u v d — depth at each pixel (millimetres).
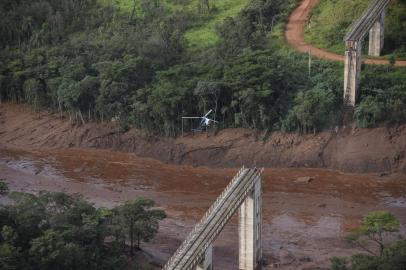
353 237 165625
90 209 172750
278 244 185500
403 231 186750
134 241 183625
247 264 170875
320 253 179500
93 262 157375
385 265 141000
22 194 174750
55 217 166250
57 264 153250
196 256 146250
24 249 158625
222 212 158125
